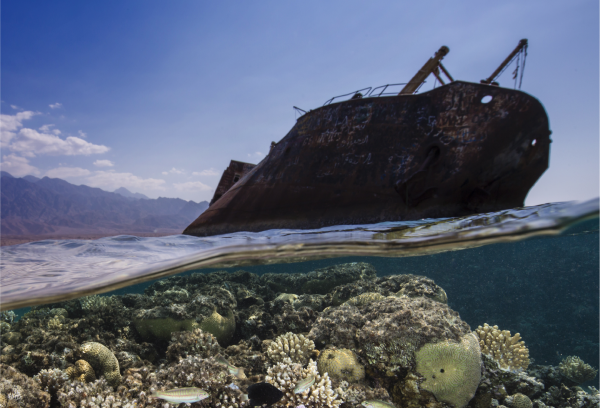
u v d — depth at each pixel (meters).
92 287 3.60
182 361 5.55
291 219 5.34
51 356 5.88
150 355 7.59
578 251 28.62
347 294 10.89
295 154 5.72
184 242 5.47
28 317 8.88
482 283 27.30
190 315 8.30
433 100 4.65
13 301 3.31
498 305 25.08
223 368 5.47
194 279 13.43
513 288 26.09
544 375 9.84
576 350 20.02
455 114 4.46
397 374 5.80
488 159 4.29
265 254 4.09
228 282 13.43
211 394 4.98
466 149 4.34
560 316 23.02
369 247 3.67
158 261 4.14
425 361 5.67
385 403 4.28
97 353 5.95
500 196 4.47
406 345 5.85
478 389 6.63
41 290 3.37
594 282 24.59
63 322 8.64
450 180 4.38
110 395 4.86
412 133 4.66
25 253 5.10
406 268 30.52
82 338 7.59
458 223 3.63
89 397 4.79
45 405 4.74
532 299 24.92
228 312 8.97
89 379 5.66
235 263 4.70
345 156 5.06
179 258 4.20
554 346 20.84
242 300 11.65
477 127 4.32
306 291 14.27
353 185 4.88
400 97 4.86
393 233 3.70
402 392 5.74
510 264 29.09
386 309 6.98
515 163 4.30
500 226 3.15
